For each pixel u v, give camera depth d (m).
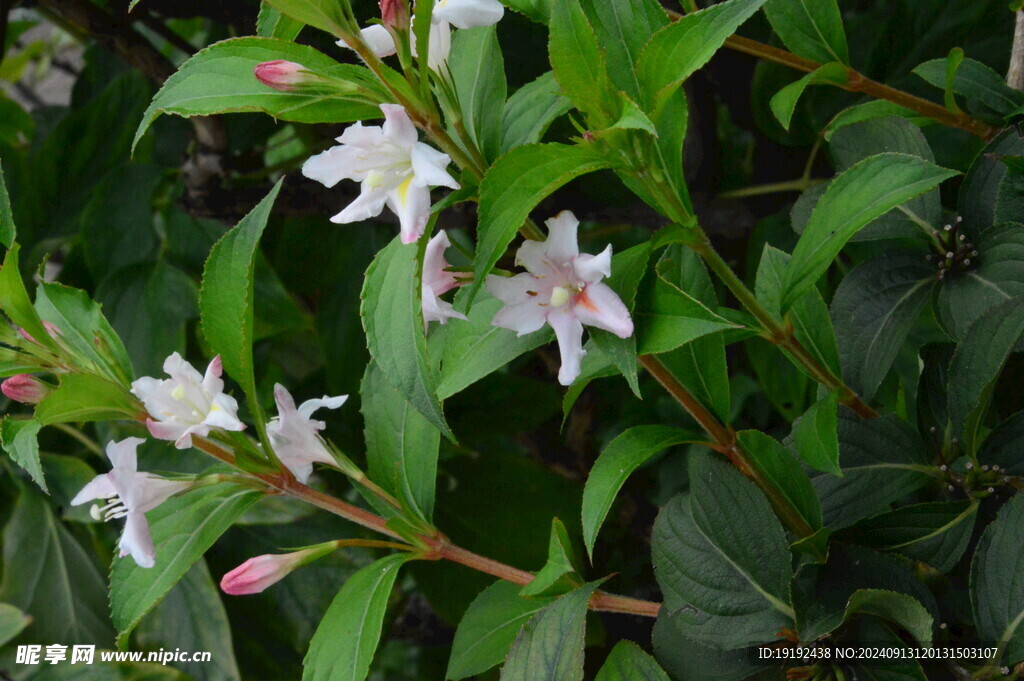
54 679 0.80
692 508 0.60
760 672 0.61
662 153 0.58
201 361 0.89
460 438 0.80
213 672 0.79
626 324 0.56
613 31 0.58
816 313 0.63
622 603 0.63
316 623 0.81
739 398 0.81
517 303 0.57
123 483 0.59
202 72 0.56
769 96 0.76
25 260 0.89
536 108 0.59
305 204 0.84
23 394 0.60
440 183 0.55
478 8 0.56
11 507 0.90
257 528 0.82
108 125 0.93
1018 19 0.66
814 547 0.61
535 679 0.60
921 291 0.64
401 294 0.56
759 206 0.79
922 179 0.58
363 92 0.56
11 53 1.34
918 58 0.75
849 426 0.63
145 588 0.61
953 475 0.63
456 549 0.63
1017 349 0.62
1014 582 0.59
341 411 0.84
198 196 0.84
